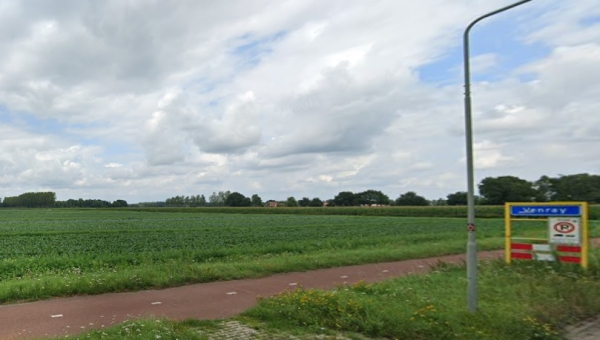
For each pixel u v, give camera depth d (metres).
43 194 185.62
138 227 49.28
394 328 7.62
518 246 15.30
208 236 33.22
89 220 70.19
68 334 7.76
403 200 120.25
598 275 12.98
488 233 36.78
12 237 32.97
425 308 8.43
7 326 8.47
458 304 9.16
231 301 10.90
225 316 9.27
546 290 10.29
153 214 101.06
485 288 10.90
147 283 12.66
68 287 11.62
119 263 18.33
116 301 10.84
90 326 8.48
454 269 14.52
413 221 61.91
